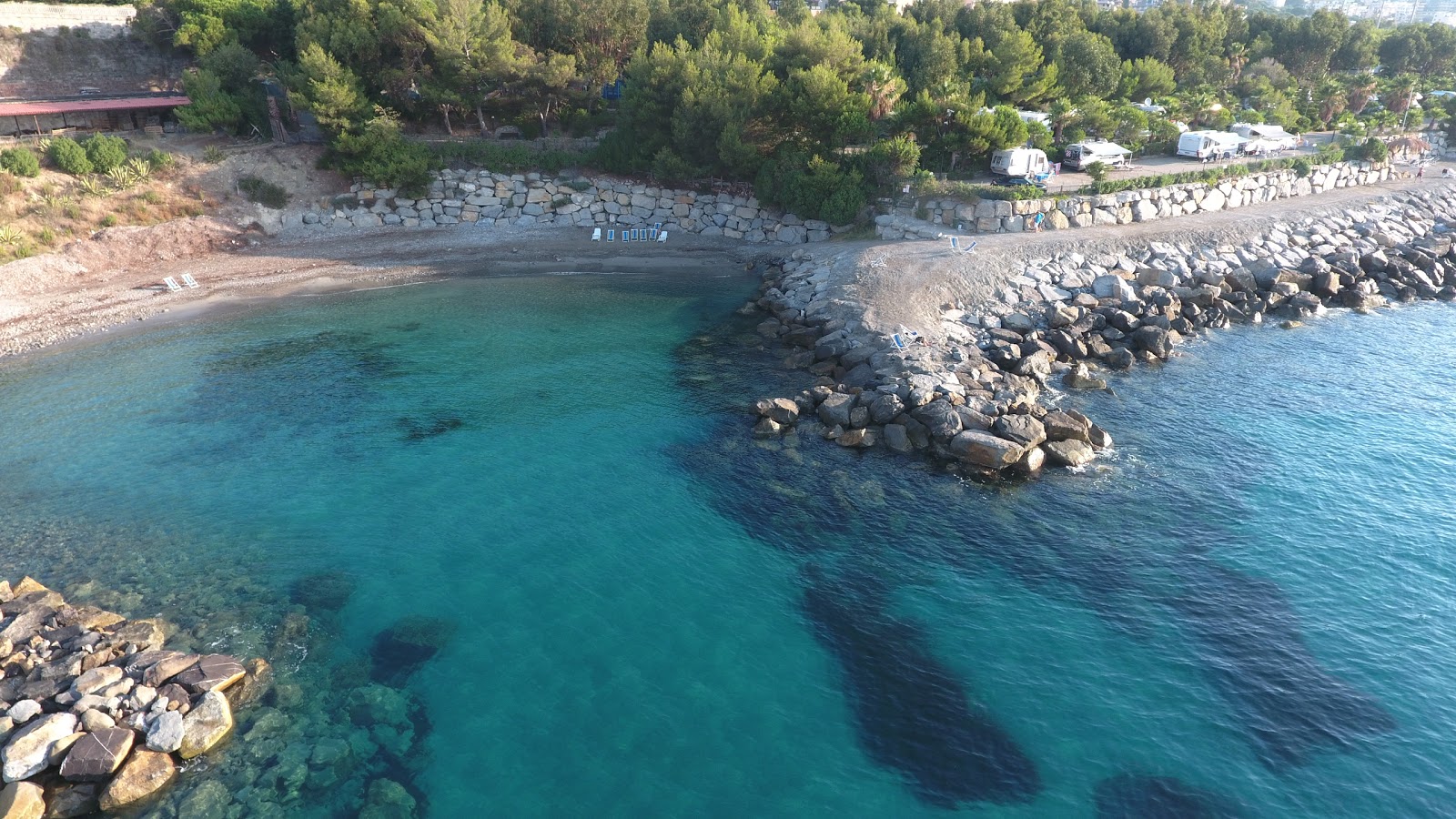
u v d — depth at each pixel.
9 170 57.41
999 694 22.89
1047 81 75.12
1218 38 100.19
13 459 35.12
